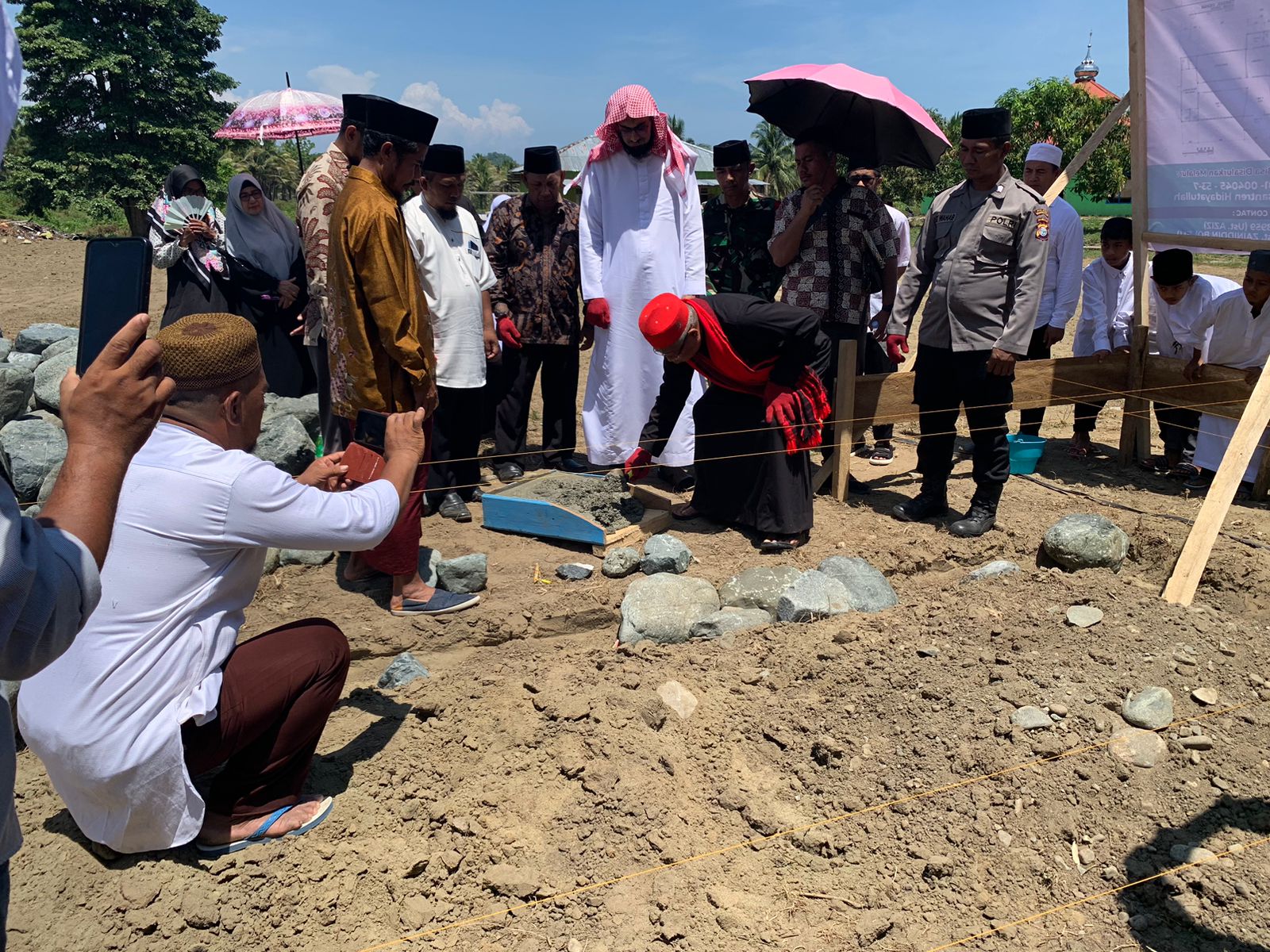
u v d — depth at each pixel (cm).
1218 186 579
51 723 236
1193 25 566
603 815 297
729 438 512
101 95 3506
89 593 146
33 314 1259
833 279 565
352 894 264
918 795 304
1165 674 356
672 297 468
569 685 356
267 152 6103
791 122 605
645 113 536
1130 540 514
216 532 244
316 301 518
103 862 267
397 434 280
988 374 508
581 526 507
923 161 597
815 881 274
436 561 460
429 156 512
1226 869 270
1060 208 645
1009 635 387
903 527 544
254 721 259
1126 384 652
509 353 604
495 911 264
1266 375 448
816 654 381
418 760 317
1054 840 286
